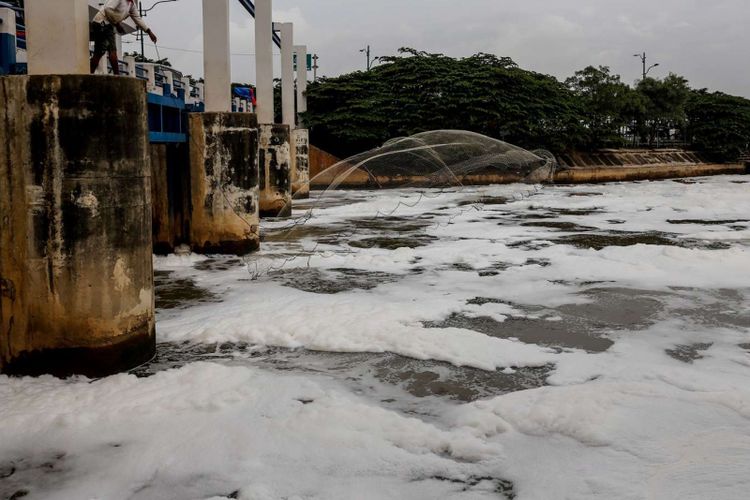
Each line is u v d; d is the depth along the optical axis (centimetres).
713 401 609
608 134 4694
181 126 1463
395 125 4059
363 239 1722
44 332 711
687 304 991
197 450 543
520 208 2494
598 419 569
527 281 1159
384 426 573
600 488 476
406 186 3859
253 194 1490
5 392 671
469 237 1739
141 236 748
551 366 736
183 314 968
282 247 1595
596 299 1027
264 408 617
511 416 589
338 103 4191
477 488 487
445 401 649
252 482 495
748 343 812
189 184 1475
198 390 652
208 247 1459
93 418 596
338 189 3841
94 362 714
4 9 974
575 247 1541
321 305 970
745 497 458
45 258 700
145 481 505
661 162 4909
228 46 1479
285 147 2295
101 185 702
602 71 5012
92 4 1611
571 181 4134
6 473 521
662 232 1795
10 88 684
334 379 707
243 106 2714
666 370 705
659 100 5281
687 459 509
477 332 843
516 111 3966
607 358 755
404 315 917
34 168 689
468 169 3878
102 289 711
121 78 709
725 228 1858
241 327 860
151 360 775
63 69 737
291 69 3238
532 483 488
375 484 492
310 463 521
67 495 490
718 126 5419
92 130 692
